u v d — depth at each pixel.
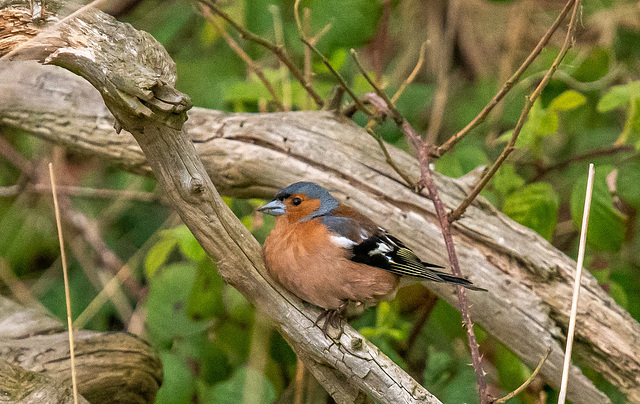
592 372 9.01
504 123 11.84
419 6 12.84
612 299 7.89
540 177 10.28
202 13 10.38
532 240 8.12
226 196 9.19
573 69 10.27
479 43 13.01
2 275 10.38
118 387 7.75
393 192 8.32
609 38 11.45
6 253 11.25
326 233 6.50
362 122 9.58
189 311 8.91
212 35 11.28
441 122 12.59
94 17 5.27
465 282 6.42
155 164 5.75
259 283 6.33
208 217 5.97
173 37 11.96
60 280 11.13
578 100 8.40
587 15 12.03
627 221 9.84
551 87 10.59
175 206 5.96
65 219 11.48
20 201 11.48
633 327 7.70
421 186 7.47
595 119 12.00
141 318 10.17
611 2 11.99
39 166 11.65
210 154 8.76
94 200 12.03
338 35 9.51
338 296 6.47
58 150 11.66
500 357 8.70
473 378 8.62
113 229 11.74
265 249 6.41
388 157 7.61
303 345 6.29
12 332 7.71
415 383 5.95
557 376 7.83
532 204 8.71
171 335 8.95
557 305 7.86
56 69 9.45
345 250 6.46
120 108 5.13
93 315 10.49
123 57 5.09
